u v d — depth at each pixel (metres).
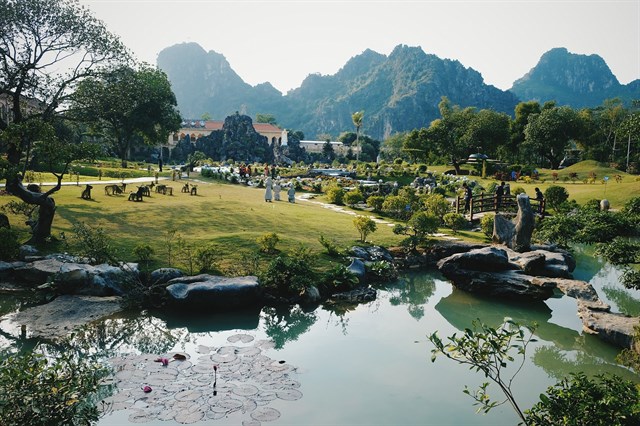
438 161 100.56
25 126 21.34
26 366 9.08
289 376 13.30
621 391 8.75
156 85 74.69
